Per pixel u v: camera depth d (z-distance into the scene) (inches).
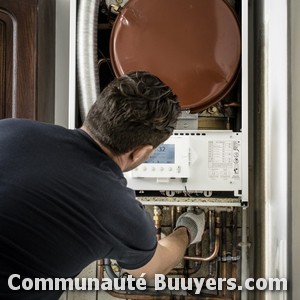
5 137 35.3
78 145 36.1
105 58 55.9
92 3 51.8
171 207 61.4
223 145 48.9
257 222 60.3
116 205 35.3
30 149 34.5
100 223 34.7
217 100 51.3
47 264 33.8
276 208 47.1
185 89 50.4
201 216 58.2
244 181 48.6
